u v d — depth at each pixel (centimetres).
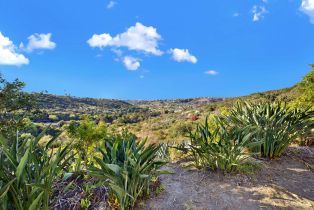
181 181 439
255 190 405
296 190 405
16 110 824
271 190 403
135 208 351
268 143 519
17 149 293
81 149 581
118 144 404
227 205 365
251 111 584
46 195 276
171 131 2108
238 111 613
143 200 369
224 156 452
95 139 582
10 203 266
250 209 356
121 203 328
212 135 492
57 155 297
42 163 296
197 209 354
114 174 336
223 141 485
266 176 450
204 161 485
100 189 374
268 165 495
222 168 462
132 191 347
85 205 343
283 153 550
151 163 362
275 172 467
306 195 391
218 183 428
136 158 358
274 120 538
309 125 530
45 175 288
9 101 808
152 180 412
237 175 452
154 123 3878
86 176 407
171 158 571
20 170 252
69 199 352
